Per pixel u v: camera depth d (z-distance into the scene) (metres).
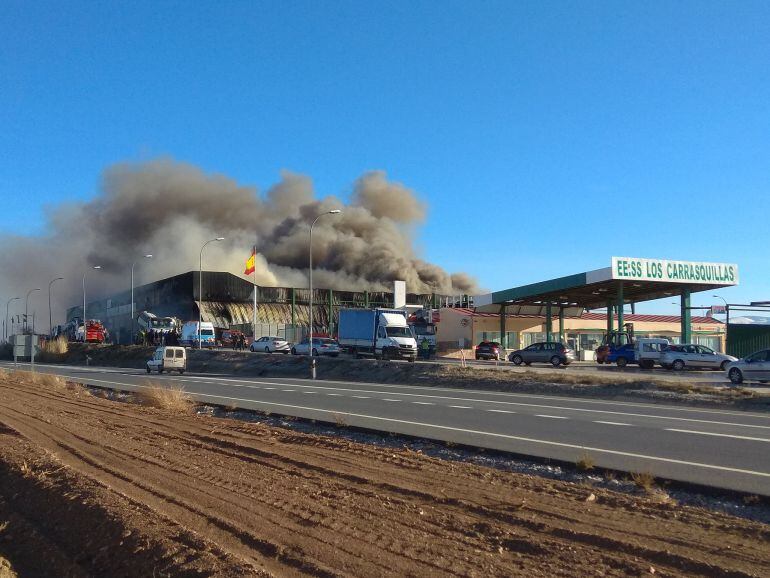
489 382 32.69
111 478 9.36
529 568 5.61
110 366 60.47
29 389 27.66
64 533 7.44
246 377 40.56
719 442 13.84
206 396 25.86
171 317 79.44
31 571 6.77
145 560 6.09
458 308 69.12
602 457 11.95
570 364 51.97
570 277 52.00
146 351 61.34
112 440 13.07
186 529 6.64
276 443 13.01
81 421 16.42
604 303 65.06
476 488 8.85
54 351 70.25
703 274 50.16
